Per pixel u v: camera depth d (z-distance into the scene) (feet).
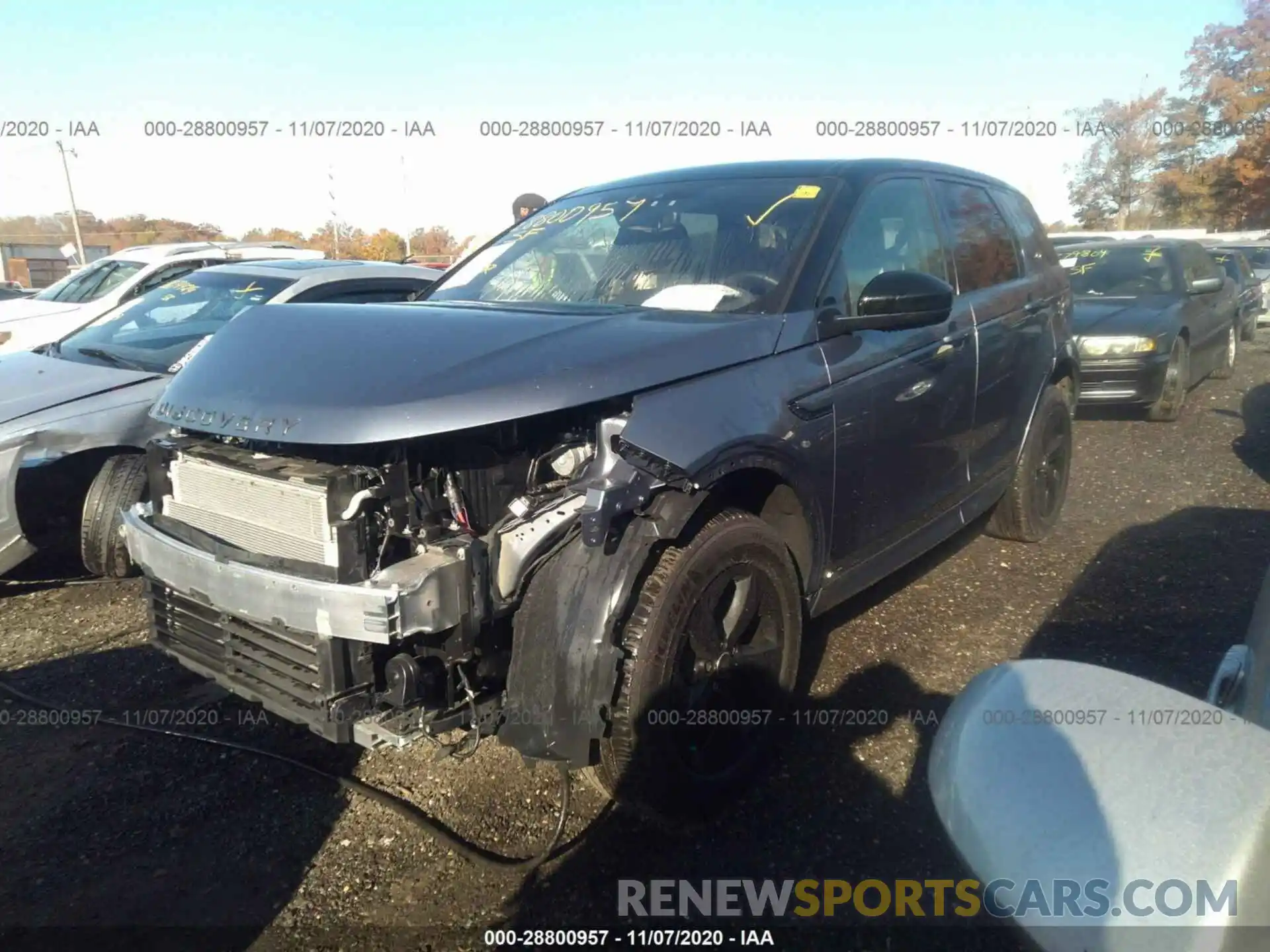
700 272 10.86
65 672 12.93
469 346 8.55
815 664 12.28
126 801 9.90
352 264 22.68
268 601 8.10
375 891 8.50
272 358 8.96
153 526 9.64
